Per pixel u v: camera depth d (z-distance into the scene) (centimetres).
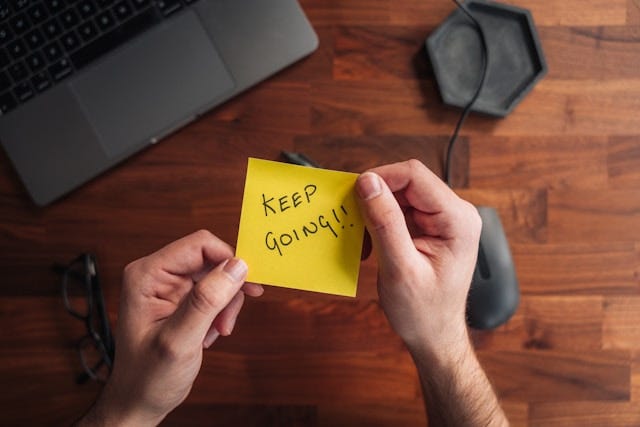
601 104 74
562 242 74
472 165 74
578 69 74
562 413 74
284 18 72
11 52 71
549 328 74
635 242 74
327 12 74
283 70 74
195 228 75
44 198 72
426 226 59
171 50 72
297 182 52
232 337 75
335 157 75
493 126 74
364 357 75
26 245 75
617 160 74
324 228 52
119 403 60
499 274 70
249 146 75
